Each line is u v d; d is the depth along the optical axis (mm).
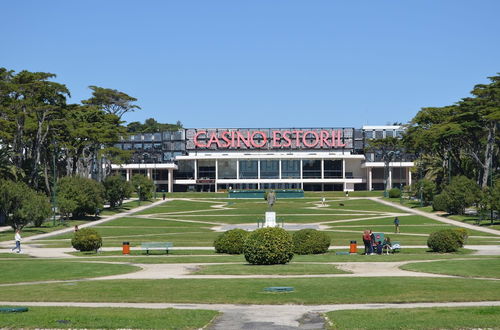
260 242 44750
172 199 171625
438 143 126688
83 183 108125
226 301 29625
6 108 101750
